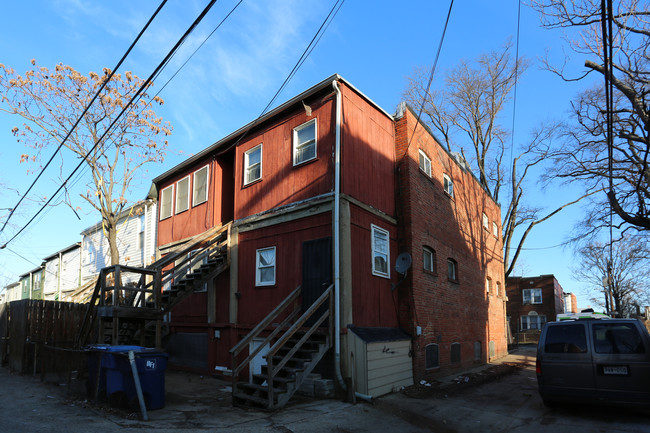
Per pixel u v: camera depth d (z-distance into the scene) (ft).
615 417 27.14
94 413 24.73
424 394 34.27
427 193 46.14
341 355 31.63
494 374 47.34
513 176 94.73
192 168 54.49
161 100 68.74
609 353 27.14
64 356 32.12
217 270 43.04
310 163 37.32
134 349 27.50
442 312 45.85
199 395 32.42
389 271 39.52
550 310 147.64
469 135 102.42
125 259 72.28
